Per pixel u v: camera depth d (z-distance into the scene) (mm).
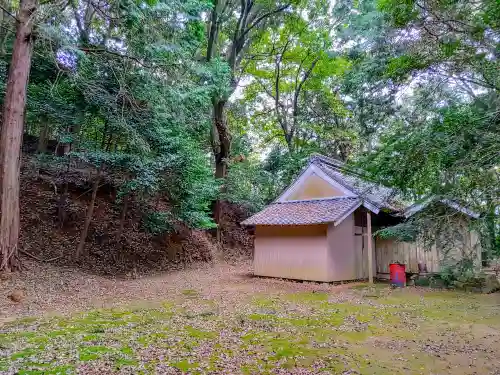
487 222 3760
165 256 13844
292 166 20828
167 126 11906
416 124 3889
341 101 19906
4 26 10430
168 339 5312
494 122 3285
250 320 6617
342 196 12547
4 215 8609
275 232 12828
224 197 18578
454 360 4645
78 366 4148
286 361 4496
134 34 10086
